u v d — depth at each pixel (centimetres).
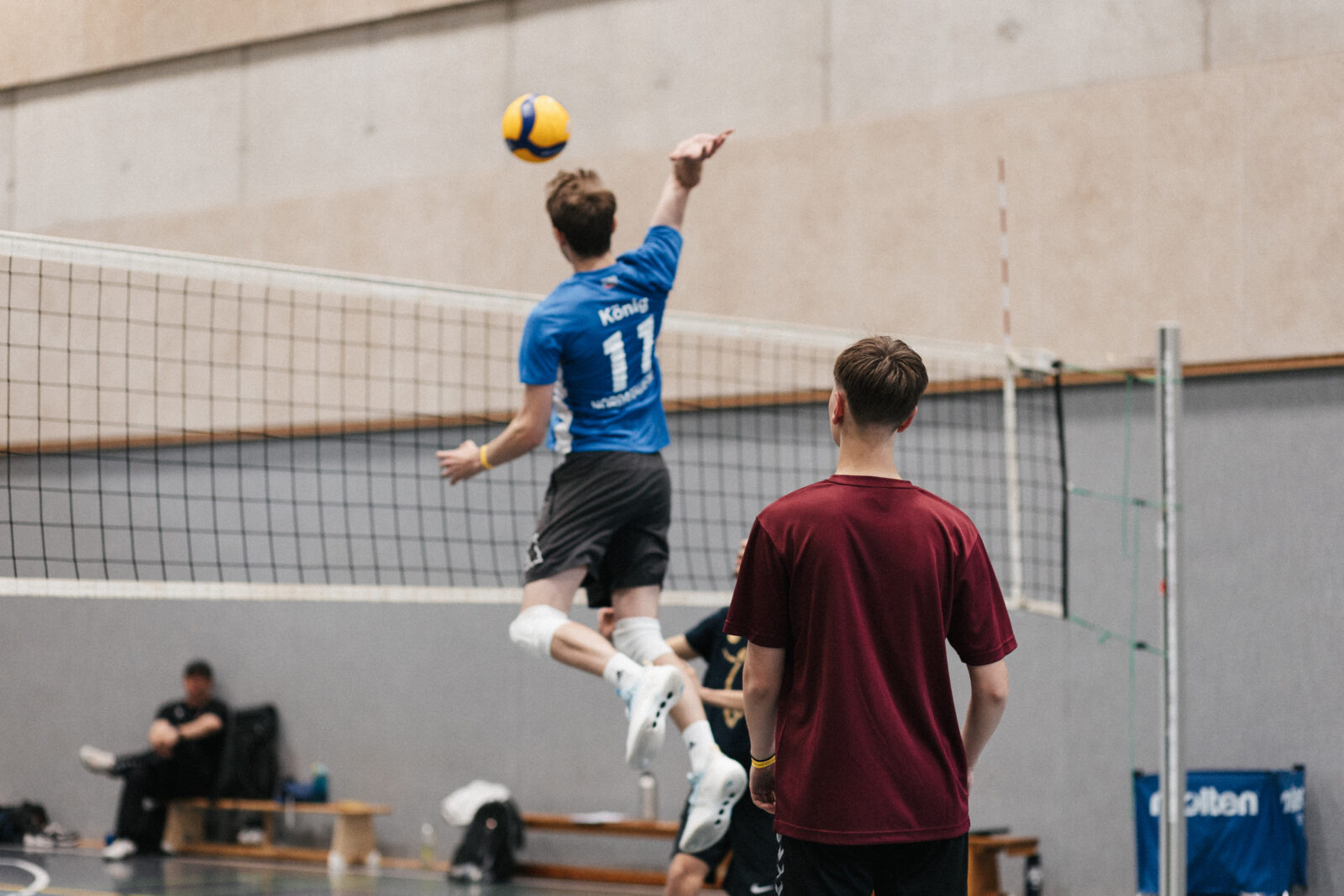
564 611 366
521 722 853
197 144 1002
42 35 1066
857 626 238
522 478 858
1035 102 733
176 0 1014
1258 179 677
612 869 801
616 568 380
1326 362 654
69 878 781
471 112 903
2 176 1078
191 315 976
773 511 247
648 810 777
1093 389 711
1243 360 673
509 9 896
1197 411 689
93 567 991
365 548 906
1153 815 633
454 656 880
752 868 432
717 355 799
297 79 969
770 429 780
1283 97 675
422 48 926
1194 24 701
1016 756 720
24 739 1035
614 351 368
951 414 745
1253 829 621
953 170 751
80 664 1016
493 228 884
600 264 377
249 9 984
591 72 864
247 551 946
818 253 782
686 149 388
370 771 898
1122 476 701
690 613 789
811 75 798
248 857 912
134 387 989
